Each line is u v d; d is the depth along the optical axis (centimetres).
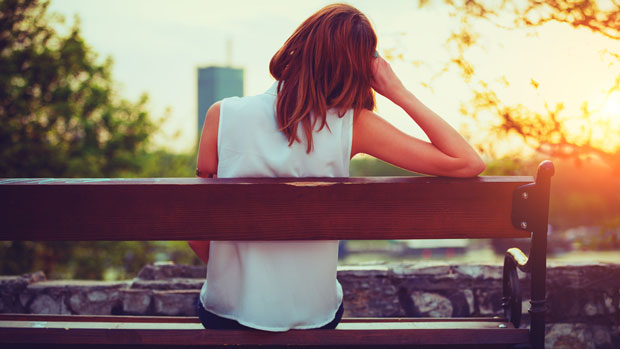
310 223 141
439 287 276
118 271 1830
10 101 1705
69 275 1797
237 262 150
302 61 147
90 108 1802
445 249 4000
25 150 1677
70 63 1773
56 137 1780
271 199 140
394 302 277
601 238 368
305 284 149
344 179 142
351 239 142
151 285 288
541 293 146
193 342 148
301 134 147
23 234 142
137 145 1866
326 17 147
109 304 287
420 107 149
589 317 267
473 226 144
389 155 150
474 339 149
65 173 1714
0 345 151
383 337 148
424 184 141
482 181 142
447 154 147
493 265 277
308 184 139
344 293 278
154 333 148
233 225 141
